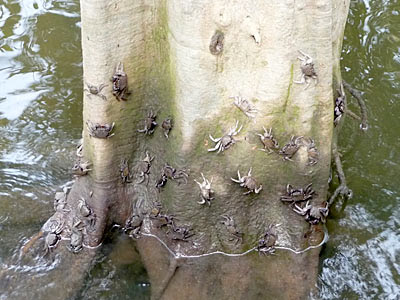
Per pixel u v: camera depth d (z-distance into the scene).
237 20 1.25
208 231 1.49
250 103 1.33
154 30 1.36
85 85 1.40
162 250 1.53
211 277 1.47
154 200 1.52
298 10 1.24
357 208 1.61
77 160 1.55
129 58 1.37
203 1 1.23
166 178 1.45
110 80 1.38
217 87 1.31
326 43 1.28
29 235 1.56
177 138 1.38
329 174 1.53
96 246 1.54
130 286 1.48
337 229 1.56
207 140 1.37
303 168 1.41
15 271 1.50
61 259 1.52
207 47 1.27
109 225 1.55
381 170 1.70
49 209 1.62
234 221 1.47
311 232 1.50
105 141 1.45
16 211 1.62
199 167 1.41
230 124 1.36
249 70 1.30
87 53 1.36
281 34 1.25
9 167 1.73
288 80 1.30
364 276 1.48
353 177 1.68
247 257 1.51
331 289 1.46
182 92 1.32
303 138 1.38
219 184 1.43
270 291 1.45
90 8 1.30
